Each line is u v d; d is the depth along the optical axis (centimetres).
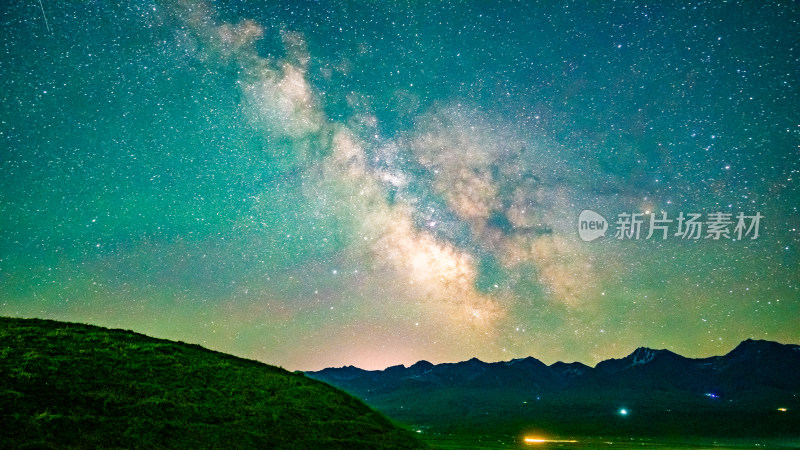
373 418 3184
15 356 2398
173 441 2028
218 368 3128
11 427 1773
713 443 8269
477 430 11119
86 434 1875
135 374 2609
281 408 2753
